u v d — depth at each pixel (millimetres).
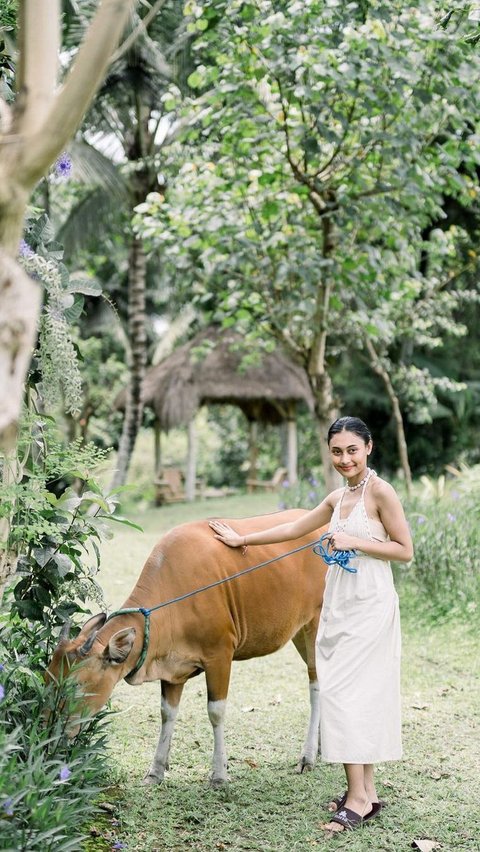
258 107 7793
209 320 9852
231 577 4312
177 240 8859
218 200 8562
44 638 4277
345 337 12203
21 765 3293
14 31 4359
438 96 7707
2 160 2742
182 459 25844
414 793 4457
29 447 4008
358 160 7758
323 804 4336
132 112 14320
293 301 8781
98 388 19328
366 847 3857
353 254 8805
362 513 4113
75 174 13148
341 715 3973
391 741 4043
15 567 3873
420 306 11297
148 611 4125
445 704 5891
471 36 7332
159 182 14578
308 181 7957
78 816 3588
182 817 4109
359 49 6980
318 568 4992
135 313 15586
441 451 19812
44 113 2820
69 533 4223
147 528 14125
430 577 8367
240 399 17984
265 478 24891
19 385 2730
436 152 8227
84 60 2711
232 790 4473
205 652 4371
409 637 7531
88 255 20469
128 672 4066
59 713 3736
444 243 9297
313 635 4961
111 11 2695
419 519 8859
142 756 4875
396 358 17625
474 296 11773
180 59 12594
